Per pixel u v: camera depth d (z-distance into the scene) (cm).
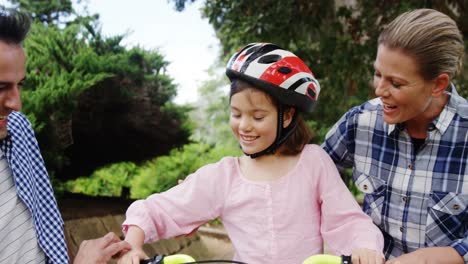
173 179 653
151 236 156
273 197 158
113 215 469
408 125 165
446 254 143
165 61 528
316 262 134
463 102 162
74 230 419
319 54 539
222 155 714
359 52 525
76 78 425
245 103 152
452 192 160
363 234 149
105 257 145
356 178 181
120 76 473
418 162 165
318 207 162
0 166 147
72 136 471
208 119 954
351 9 527
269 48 156
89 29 495
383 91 146
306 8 533
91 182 600
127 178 630
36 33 451
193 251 523
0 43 130
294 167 163
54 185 431
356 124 177
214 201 163
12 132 155
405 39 138
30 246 151
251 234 158
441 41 139
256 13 531
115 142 505
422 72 139
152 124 514
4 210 145
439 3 496
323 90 541
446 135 160
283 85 151
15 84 134
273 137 156
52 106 397
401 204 168
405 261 140
